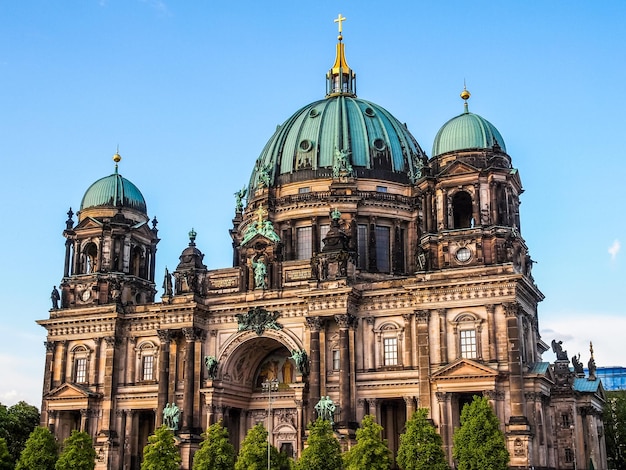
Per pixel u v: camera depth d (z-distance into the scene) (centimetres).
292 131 14600
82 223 13288
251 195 14538
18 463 11331
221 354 11881
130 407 12225
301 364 11281
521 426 9738
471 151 11181
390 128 14525
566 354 11800
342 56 16012
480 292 10481
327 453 9738
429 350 10612
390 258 13375
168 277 12375
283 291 11744
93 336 12644
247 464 10025
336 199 13250
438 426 10238
